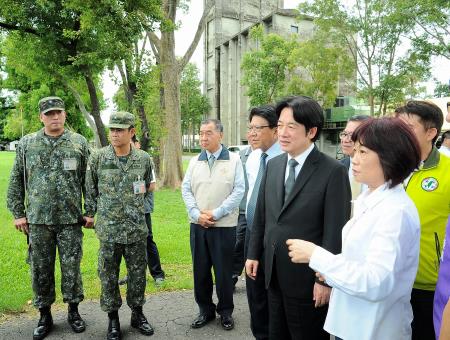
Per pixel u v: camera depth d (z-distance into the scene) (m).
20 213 3.61
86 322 3.80
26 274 5.16
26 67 15.25
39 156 3.51
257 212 2.73
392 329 1.73
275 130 3.44
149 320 3.89
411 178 2.37
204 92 56.19
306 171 2.34
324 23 21.33
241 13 50.75
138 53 14.38
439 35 17.42
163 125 16.05
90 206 3.57
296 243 1.84
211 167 3.80
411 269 1.70
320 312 2.29
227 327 3.69
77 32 11.17
